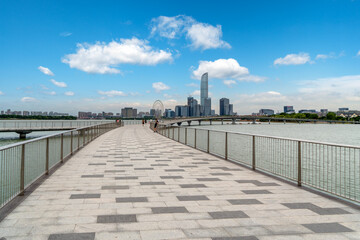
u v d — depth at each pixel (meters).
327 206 5.08
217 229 3.96
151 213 4.63
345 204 5.21
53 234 3.71
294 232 3.87
